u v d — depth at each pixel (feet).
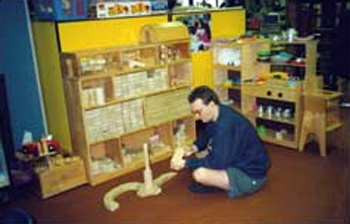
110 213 9.04
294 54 13.62
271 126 13.46
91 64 10.23
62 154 10.94
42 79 11.38
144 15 11.75
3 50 10.59
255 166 9.31
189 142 12.71
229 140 9.00
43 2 10.23
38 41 10.97
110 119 10.66
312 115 11.51
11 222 5.39
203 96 8.82
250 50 13.00
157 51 11.47
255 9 17.93
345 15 15.66
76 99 10.19
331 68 16.71
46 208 9.44
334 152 11.74
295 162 11.20
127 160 11.41
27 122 11.28
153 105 11.49
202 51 13.48
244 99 13.19
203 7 14.32
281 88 11.96
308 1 16.90
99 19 10.73
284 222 8.25
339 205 8.74
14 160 10.53
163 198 9.59
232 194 9.23
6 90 10.37
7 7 10.50
